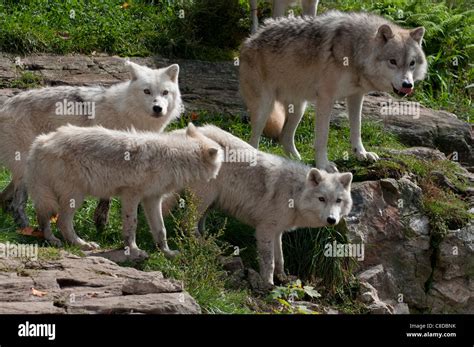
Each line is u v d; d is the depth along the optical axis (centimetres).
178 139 757
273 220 798
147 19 1321
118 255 738
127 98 844
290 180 801
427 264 913
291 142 974
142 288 638
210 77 1209
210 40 1322
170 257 760
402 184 916
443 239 916
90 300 608
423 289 907
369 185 896
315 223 800
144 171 736
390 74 862
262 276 795
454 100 1323
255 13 1266
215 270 728
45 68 1147
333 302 833
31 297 604
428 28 1395
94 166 727
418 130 1127
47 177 734
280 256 821
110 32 1247
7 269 647
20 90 1075
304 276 848
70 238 750
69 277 641
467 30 1438
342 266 857
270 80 941
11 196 833
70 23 1269
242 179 801
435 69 1373
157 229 767
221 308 690
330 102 899
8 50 1171
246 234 862
